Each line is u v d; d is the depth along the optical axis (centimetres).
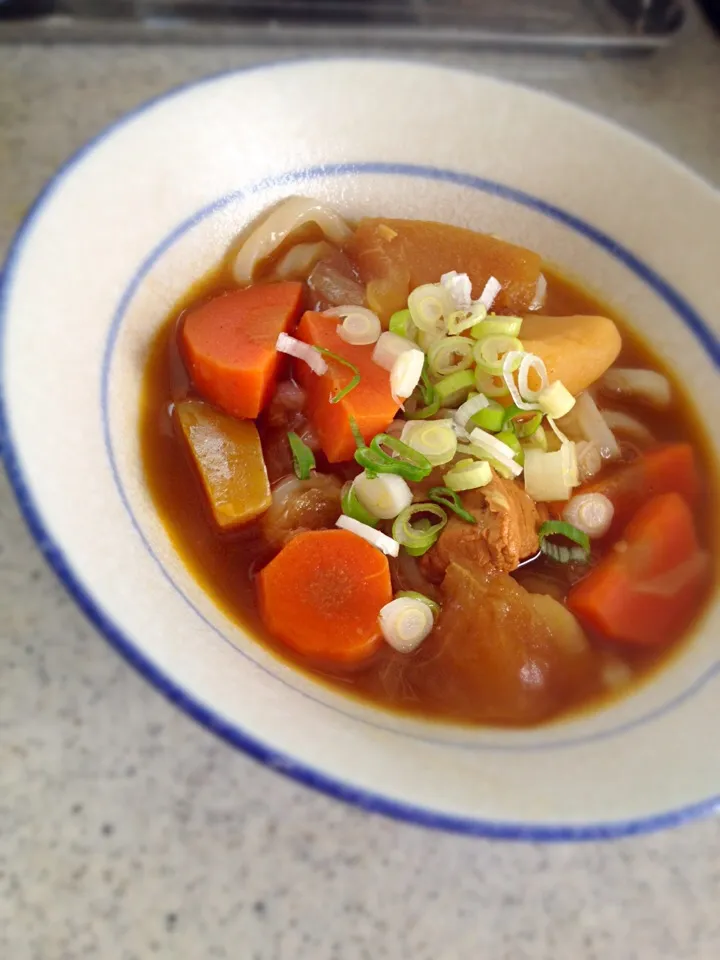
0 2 36
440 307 28
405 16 39
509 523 25
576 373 28
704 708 21
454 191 31
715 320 29
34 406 20
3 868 20
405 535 25
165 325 27
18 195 32
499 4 40
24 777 22
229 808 22
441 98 30
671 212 30
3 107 34
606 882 22
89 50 37
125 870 21
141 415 25
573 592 25
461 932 21
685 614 25
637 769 19
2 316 20
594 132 30
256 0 38
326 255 30
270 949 20
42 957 20
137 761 22
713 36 43
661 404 30
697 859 23
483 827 17
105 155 25
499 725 22
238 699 18
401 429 26
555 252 32
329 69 29
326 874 21
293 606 23
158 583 20
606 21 41
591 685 24
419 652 23
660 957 21
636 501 28
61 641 24
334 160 30
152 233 26
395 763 18
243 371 25
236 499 24
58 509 18
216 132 28
